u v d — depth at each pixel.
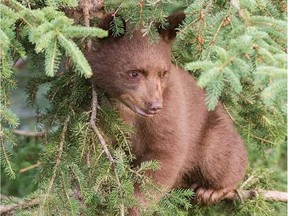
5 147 7.87
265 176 10.85
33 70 9.29
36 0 8.17
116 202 7.79
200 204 10.94
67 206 7.72
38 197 7.80
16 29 7.54
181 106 9.33
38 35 6.68
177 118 9.22
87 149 8.16
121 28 8.58
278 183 12.05
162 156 9.29
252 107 9.52
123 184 7.83
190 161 10.67
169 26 8.77
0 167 12.60
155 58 8.71
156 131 9.13
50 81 9.07
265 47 6.72
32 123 12.80
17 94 12.62
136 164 9.45
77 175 7.83
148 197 8.11
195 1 7.55
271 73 6.36
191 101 10.15
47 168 8.12
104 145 8.05
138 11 8.02
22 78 11.78
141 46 8.75
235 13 7.30
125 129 8.58
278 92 6.29
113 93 8.94
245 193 10.68
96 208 8.13
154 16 8.01
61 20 6.73
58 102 8.91
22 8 6.97
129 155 8.60
